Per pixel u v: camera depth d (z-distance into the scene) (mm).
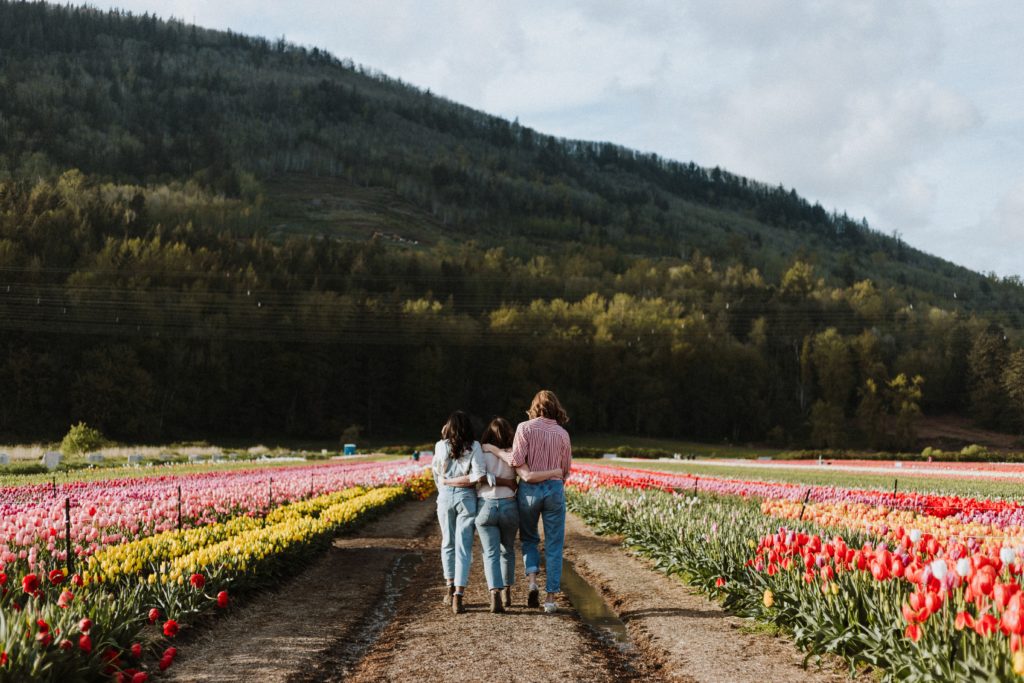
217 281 103750
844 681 5621
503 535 8125
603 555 12055
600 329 108000
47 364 81188
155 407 85688
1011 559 6031
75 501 13875
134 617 6223
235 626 7484
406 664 6180
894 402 106688
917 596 4914
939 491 21922
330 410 99812
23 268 92188
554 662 6160
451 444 8031
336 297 106812
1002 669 4379
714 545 8789
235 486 17078
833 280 182125
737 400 105812
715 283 151125
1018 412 105500
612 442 97500
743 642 6758
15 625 4914
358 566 11195
